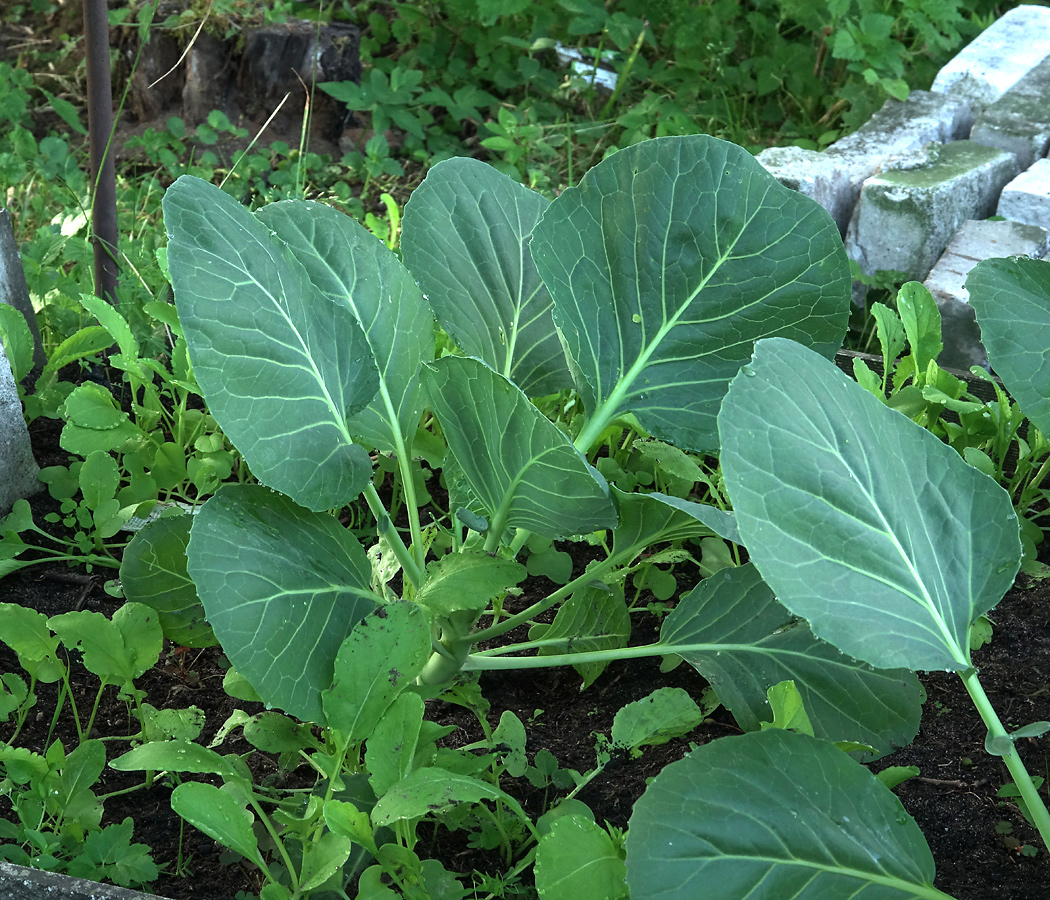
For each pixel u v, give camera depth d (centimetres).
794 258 187
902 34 591
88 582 234
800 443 148
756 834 138
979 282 210
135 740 199
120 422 234
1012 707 209
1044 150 435
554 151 489
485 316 199
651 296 187
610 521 158
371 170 475
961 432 253
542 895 139
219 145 495
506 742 179
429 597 163
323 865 146
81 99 521
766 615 193
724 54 553
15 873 154
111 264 312
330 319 171
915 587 150
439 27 588
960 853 180
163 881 173
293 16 518
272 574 158
